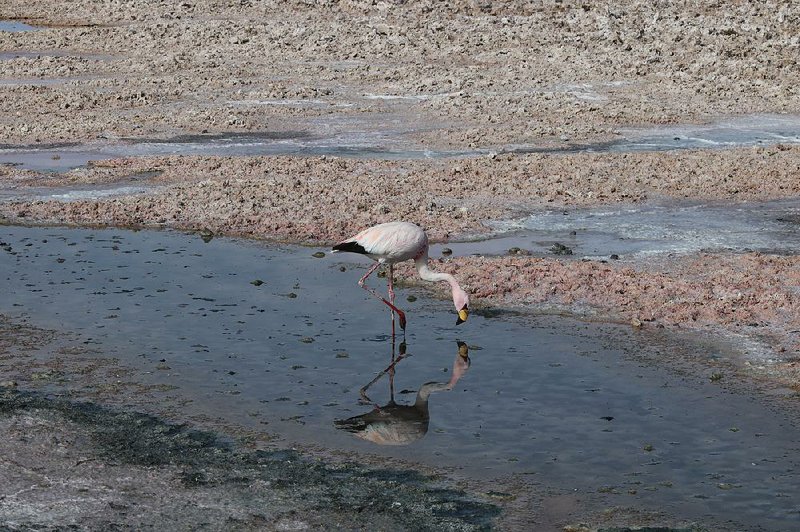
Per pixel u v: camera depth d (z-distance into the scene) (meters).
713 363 11.85
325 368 11.79
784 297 13.77
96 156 23.84
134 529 8.20
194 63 37.31
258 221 18.03
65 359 12.02
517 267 15.13
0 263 15.89
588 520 8.38
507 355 12.18
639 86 31.95
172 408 10.66
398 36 40.25
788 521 8.37
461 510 8.55
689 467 9.33
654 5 43.31
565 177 21.14
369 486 8.97
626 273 14.88
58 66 37.00
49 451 9.59
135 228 18.03
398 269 15.45
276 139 25.70
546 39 38.94
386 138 25.70
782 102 29.44
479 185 20.61
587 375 11.54
